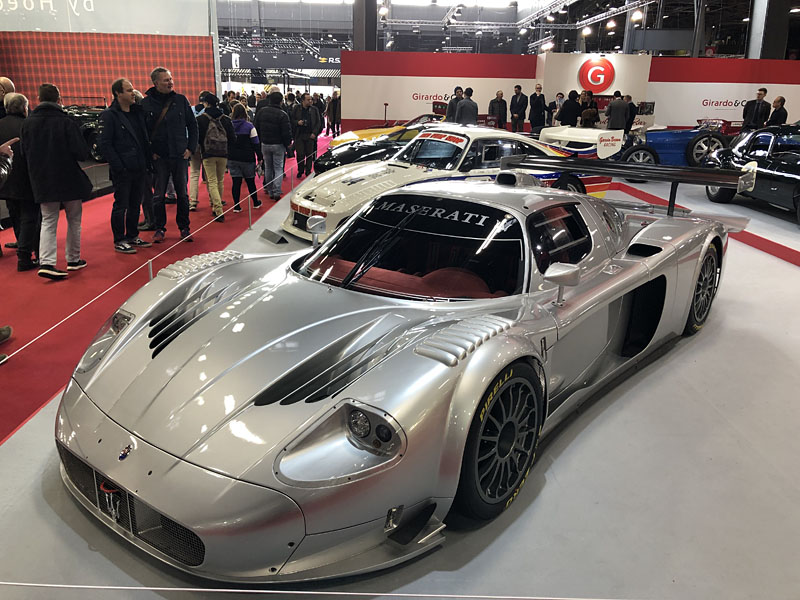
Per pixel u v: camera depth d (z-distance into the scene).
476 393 2.04
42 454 2.66
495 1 31.05
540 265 2.85
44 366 3.54
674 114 16.58
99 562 2.04
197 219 7.69
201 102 8.08
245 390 2.05
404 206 3.18
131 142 5.69
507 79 16.59
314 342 2.29
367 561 1.94
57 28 12.66
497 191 3.30
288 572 1.83
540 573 2.07
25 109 5.32
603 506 2.45
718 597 2.00
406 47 31.38
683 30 22.77
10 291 4.78
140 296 2.74
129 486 1.85
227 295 2.76
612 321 3.30
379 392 1.97
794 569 2.13
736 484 2.63
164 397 2.08
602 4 26.47
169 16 12.77
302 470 1.82
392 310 2.52
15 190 5.05
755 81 16.50
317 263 2.99
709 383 3.56
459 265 2.78
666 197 9.93
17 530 2.18
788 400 3.38
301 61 30.64
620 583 2.04
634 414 3.19
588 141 8.21
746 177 3.97
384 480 1.89
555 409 2.84
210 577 1.83
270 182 8.60
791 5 18.77
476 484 2.14
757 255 6.41
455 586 1.99
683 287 3.77
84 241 6.39
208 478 1.80
